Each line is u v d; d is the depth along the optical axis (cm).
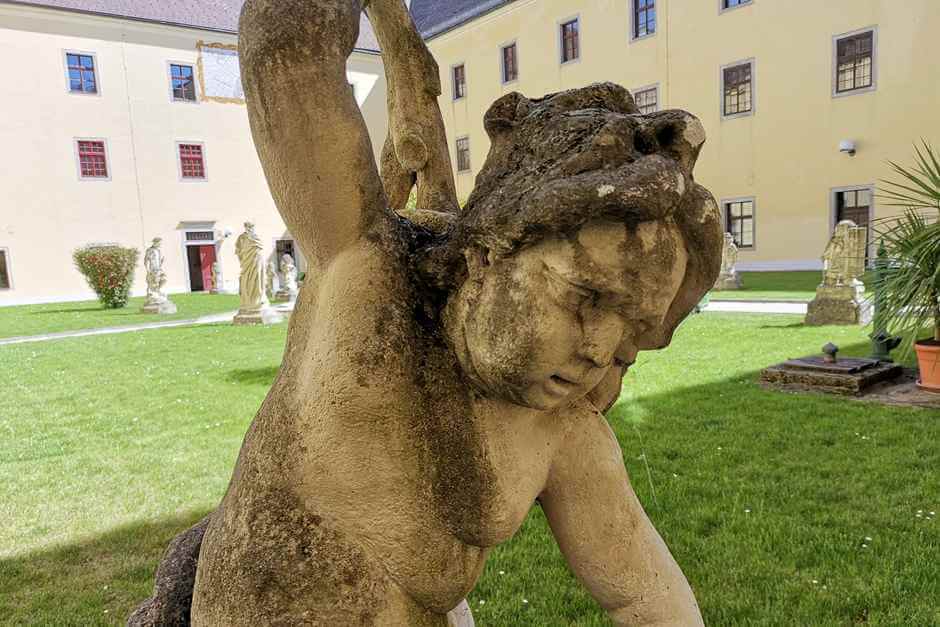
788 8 2244
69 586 363
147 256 2022
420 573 99
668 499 422
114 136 2934
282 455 100
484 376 90
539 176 80
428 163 137
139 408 740
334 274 98
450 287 94
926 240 620
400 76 134
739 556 350
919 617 290
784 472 460
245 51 92
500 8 3002
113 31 2911
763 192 2381
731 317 1257
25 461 565
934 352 652
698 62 2484
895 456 483
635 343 95
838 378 670
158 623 125
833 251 1111
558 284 80
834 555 346
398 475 96
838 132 2183
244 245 1573
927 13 1966
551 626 298
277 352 1098
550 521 115
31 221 2748
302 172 93
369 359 94
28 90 2727
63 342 1348
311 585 97
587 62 2789
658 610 113
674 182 77
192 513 454
